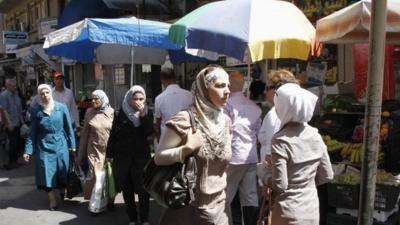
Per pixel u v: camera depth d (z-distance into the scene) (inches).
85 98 465.1
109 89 579.8
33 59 681.0
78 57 356.8
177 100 247.4
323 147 140.3
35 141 286.4
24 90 967.0
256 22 203.9
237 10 210.7
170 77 259.6
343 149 235.6
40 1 933.8
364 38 236.4
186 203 129.6
